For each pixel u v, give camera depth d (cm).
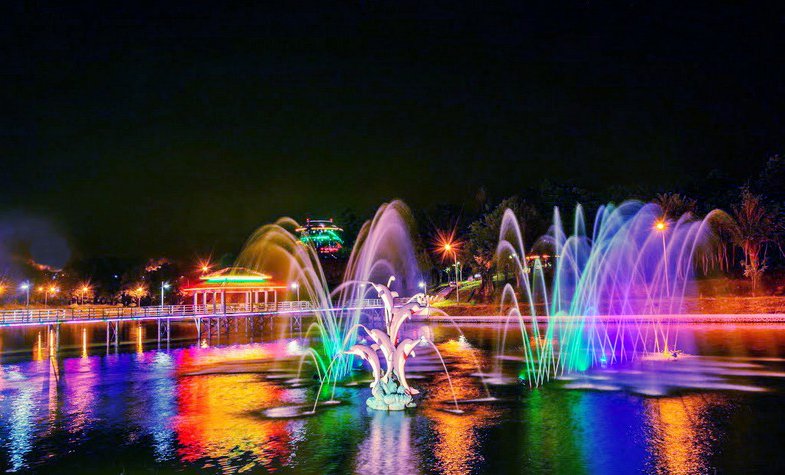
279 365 5100
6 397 3816
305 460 2411
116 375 4691
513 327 8419
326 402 3450
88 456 2561
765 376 3950
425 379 4084
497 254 10094
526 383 3884
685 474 2180
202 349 6600
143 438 2800
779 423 2792
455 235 12525
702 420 2869
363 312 10019
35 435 2900
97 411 3381
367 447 2555
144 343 7469
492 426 2836
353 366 4916
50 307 14888
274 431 2839
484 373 4319
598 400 3338
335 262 13738
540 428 2791
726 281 8831
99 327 10838
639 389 3606
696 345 5591
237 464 2391
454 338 7075
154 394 3841
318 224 14925
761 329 6800
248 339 7806
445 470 2267
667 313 8400
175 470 2353
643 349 5444
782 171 9750
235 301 10706
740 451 2412
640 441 2567
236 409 3328
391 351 3281
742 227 8438
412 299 3291
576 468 2261
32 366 5316
